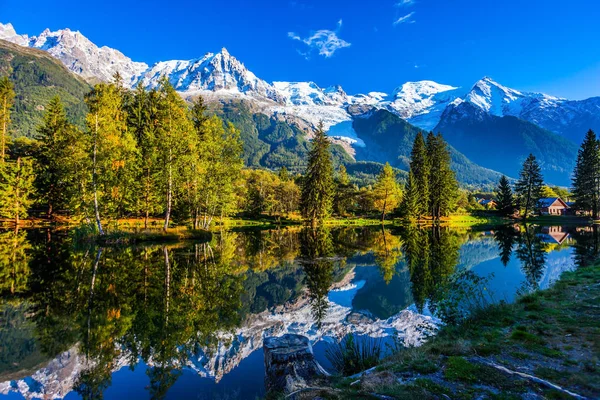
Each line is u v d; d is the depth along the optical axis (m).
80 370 7.27
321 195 52.44
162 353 8.21
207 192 34.78
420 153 65.94
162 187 34.16
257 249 28.47
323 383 5.52
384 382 5.00
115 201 32.59
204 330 9.80
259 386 6.78
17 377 6.94
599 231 44.84
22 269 17.09
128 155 31.36
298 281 17.53
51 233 33.16
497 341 6.45
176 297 12.89
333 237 39.56
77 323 9.92
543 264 19.81
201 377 7.15
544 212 86.62
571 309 8.26
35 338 8.81
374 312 12.41
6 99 42.81
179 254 22.97
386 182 65.12
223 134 36.25
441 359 5.79
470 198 112.19
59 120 42.81
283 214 75.94
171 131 30.55
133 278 15.61
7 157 42.06
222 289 14.80
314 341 9.48
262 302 13.37
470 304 9.08
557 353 5.65
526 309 8.62
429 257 24.16
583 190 66.38
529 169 72.50
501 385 4.64
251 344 9.05
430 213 70.12
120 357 7.93
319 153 52.09
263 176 99.81
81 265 18.19
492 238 36.56
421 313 12.26
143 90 43.19
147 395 6.35
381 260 23.55
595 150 64.69
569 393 4.29
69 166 28.45
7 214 37.72
